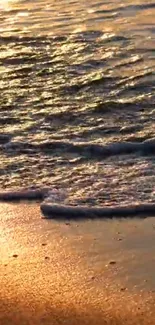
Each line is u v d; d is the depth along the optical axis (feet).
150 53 42.39
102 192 25.11
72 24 51.24
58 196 24.89
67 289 19.25
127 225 22.71
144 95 35.42
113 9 54.80
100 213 23.48
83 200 24.48
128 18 51.72
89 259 20.75
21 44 46.57
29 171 27.35
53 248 21.45
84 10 55.36
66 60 42.16
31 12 56.44
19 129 31.63
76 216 23.41
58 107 34.24
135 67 39.91
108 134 30.58
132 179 26.11
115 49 43.65
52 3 59.16
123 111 33.35
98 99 35.14
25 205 24.44
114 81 37.76
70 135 30.66
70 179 26.43
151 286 19.30
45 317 18.02
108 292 19.08
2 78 39.45
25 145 29.76
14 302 18.67
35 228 22.76
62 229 22.63
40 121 32.53
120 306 18.43
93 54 42.98
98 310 18.29
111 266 20.34
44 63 41.88
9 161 28.35
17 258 20.93
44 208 23.91
